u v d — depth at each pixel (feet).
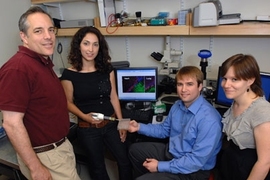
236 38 5.88
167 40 6.42
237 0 5.55
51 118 3.80
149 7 6.59
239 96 3.50
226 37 5.98
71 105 5.28
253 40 5.73
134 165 5.26
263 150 3.12
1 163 5.34
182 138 4.34
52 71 3.97
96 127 5.25
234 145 3.70
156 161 4.35
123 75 6.03
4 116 3.25
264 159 3.12
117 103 5.88
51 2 6.89
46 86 3.62
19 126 3.28
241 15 5.63
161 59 6.55
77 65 5.21
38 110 3.62
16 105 3.21
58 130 3.98
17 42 7.02
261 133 3.13
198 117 4.08
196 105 4.21
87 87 5.19
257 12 5.45
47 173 3.77
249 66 3.33
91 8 7.34
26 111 3.52
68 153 4.29
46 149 3.89
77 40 5.10
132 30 5.92
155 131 5.06
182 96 4.23
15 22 6.88
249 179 3.27
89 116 5.13
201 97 4.34
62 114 4.04
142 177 4.19
